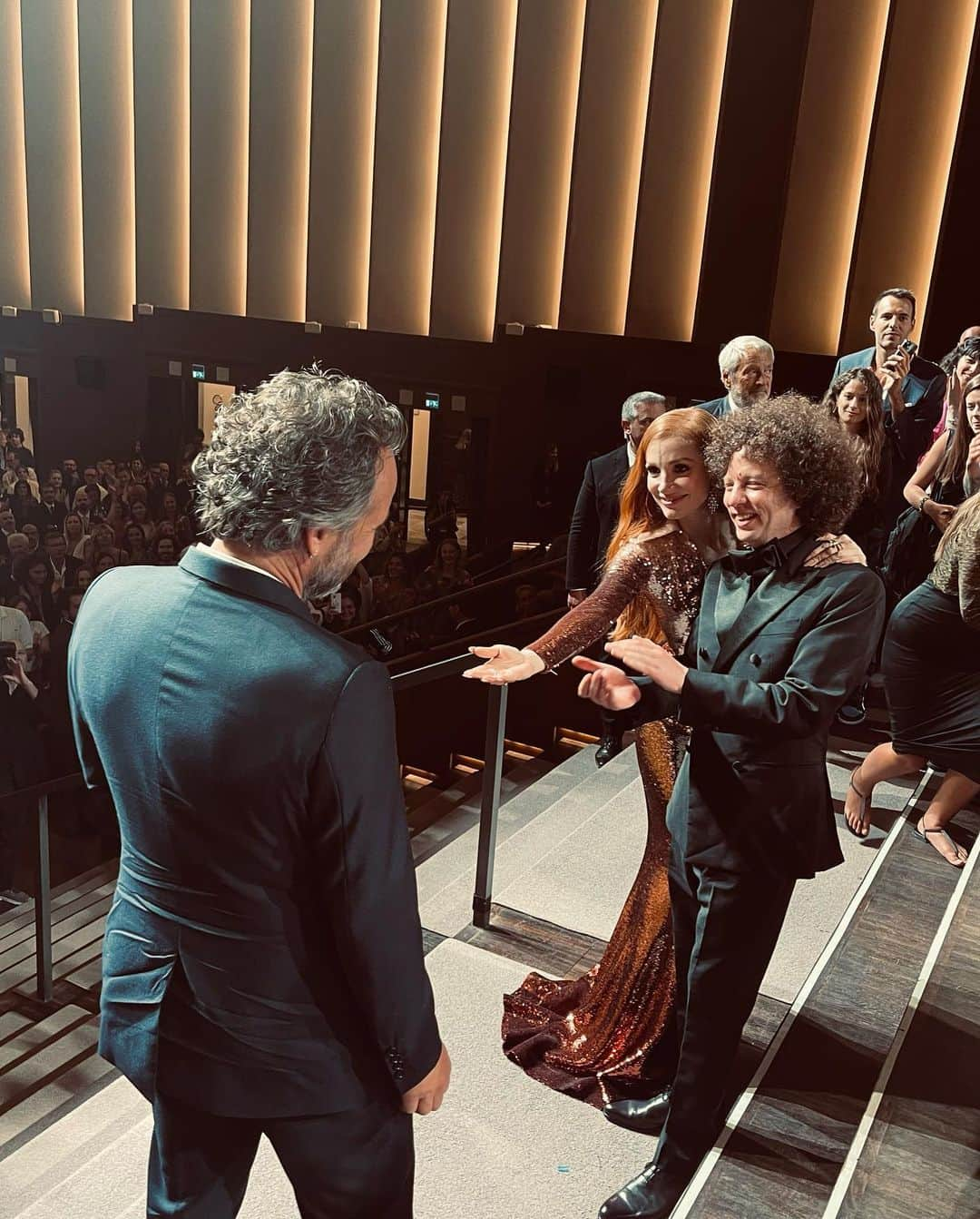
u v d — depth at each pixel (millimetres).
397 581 7688
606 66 7848
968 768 2744
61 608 7910
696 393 7492
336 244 9508
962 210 5984
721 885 1769
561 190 8312
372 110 9227
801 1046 2127
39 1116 3467
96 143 10805
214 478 1139
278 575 1184
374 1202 1329
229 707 1089
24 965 4629
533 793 3693
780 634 1701
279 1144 1279
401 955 1184
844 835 3170
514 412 8328
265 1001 1179
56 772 7270
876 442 3453
